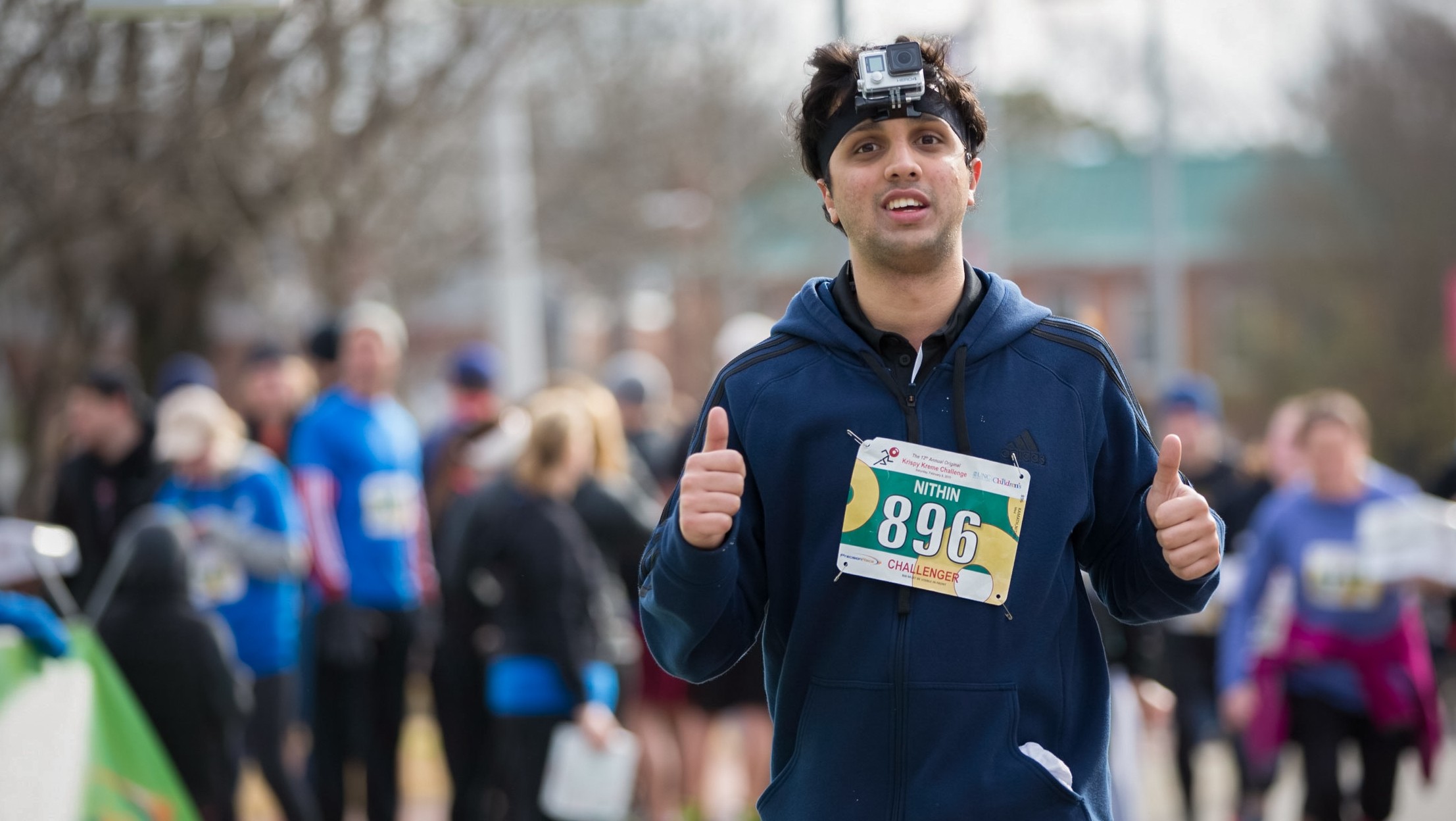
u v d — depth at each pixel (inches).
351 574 659.4
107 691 496.7
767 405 253.8
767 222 2866.6
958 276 256.8
